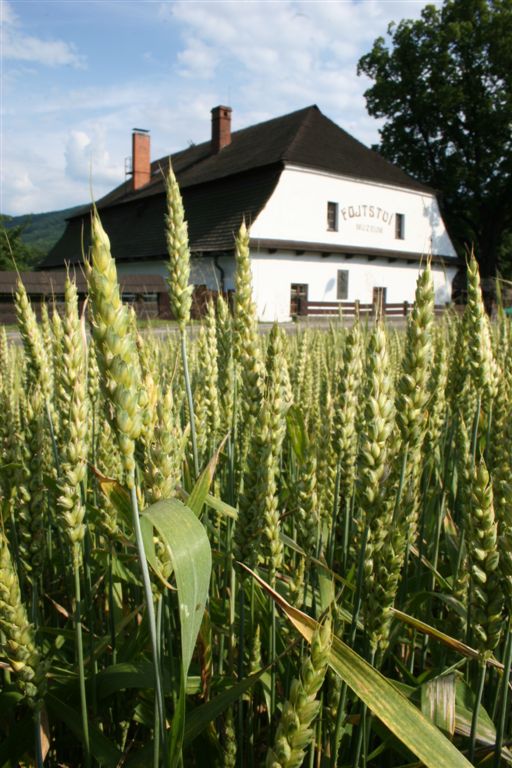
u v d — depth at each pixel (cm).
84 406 200
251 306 249
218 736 235
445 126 5241
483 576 174
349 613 260
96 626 296
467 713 219
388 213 4425
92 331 135
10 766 218
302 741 121
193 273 2862
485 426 356
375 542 212
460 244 5778
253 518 207
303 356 440
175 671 233
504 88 5019
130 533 298
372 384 196
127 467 139
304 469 236
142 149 5288
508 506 167
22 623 174
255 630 247
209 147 5150
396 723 155
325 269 4078
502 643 242
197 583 146
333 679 203
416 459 235
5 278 1825
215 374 325
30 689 179
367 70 5503
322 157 4088
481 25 4875
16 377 402
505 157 5081
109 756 207
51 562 321
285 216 3850
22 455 218
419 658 311
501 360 374
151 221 4603
